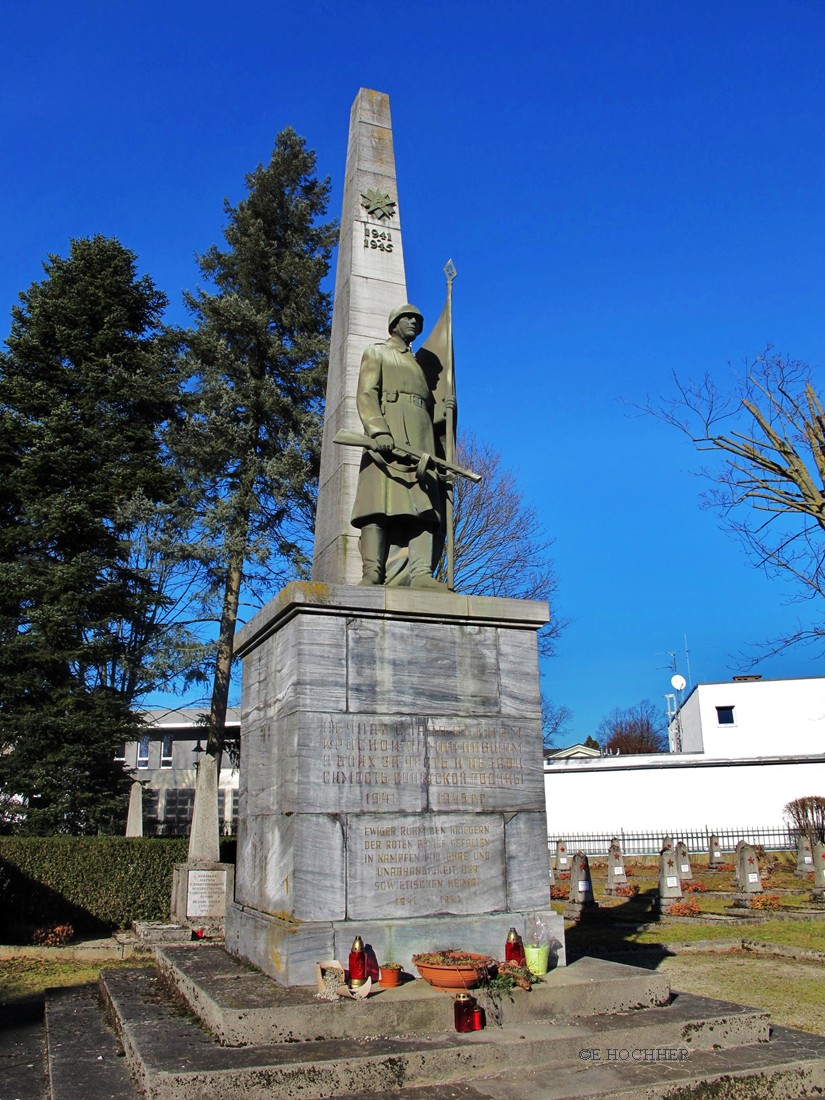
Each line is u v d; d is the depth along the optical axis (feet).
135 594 82.07
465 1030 18.56
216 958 24.66
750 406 64.59
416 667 23.43
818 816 107.86
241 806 27.12
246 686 27.81
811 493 62.75
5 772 72.64
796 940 46.73
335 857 21.44
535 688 24.58
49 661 74.79
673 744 184.85
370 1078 16.74
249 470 82.58
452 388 28.89
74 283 92.12
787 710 123.75
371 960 20.42
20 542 80.53
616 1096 16.66
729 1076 17.67
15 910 50.62
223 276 92.17
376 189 33.24
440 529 28.48
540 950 21.30
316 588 22.75
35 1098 19.77
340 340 31.91
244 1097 16.03
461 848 22.59
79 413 83.92
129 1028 19.54
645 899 69.77
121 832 74.02
